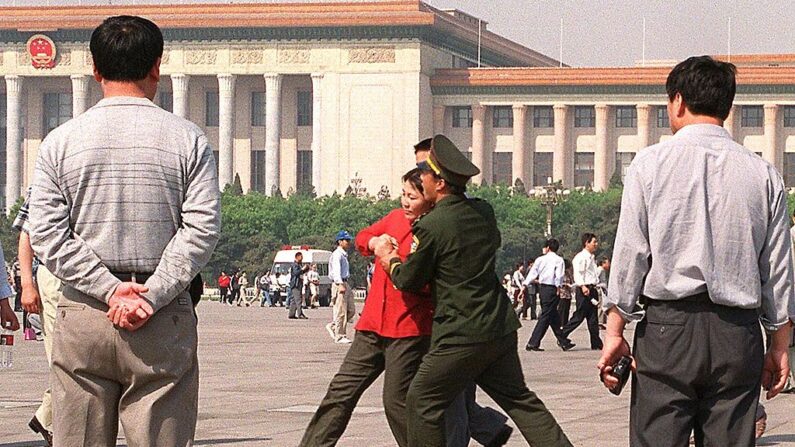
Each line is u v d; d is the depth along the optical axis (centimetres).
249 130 18975
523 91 18250
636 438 995
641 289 989
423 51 17862
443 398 1206
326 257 12000
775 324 1000
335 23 17688
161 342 947
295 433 1836
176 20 18050
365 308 1339
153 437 948
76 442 955
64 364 954
